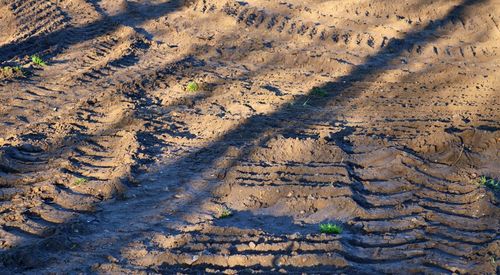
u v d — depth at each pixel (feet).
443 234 17.65
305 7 28.86
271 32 26.43
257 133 20.43
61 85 23.02
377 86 22.94
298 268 16.90
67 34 26.22
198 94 22.48
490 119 20.84
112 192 18.58
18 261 17.01
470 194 18.45
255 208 18.30
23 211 18.15
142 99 22.20
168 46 25.62
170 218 18.04
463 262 17.07
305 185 18.62
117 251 17.30
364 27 26.63
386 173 19.08
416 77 23.44
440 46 25.38
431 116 21.13
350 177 18.85
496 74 23.32
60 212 18.16
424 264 17.07
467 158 19.52
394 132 20.43
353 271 16.84
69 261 17.08
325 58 24.27
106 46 25.67
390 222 17.89
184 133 20.61
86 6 29.07
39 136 20.53
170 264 17.03
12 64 24.16
